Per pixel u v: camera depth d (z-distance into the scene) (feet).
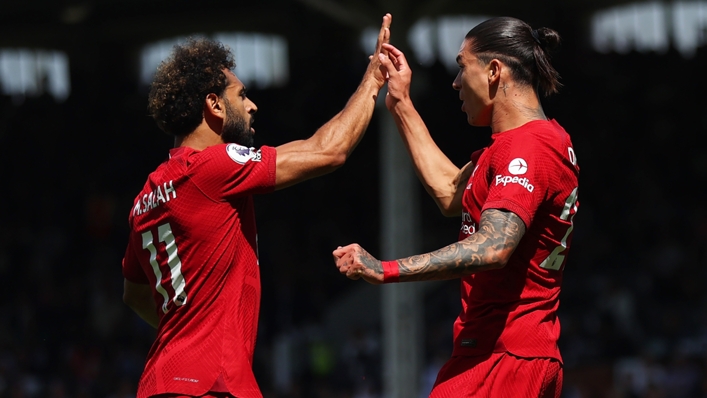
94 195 246.68
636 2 270.46
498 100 39.27
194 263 39.09
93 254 236.02
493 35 39.27
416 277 34.58
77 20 267.80
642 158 236.22
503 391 37.58
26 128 265.13
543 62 39.14
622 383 162.81
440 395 38.63
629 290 193.88
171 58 40.65
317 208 235.20
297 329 201.77
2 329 213.87
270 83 265.95
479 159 39.50
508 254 35.19
